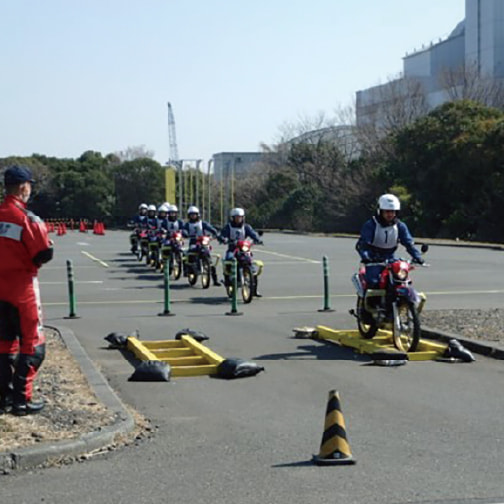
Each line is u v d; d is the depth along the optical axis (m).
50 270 31.81
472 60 75.25
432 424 8.52
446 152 55.56
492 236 52.69
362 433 8.17
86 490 6.58
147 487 6.63
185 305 19.94
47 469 7.14
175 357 12.48
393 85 79.56
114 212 101.81
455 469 6.97
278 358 12.55
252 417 8.97
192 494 6.44
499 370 11.49
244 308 19.11
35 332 8.52
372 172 67.38
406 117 75.69
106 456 7.54
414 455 7.39
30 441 7.57
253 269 20.38
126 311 18.75
